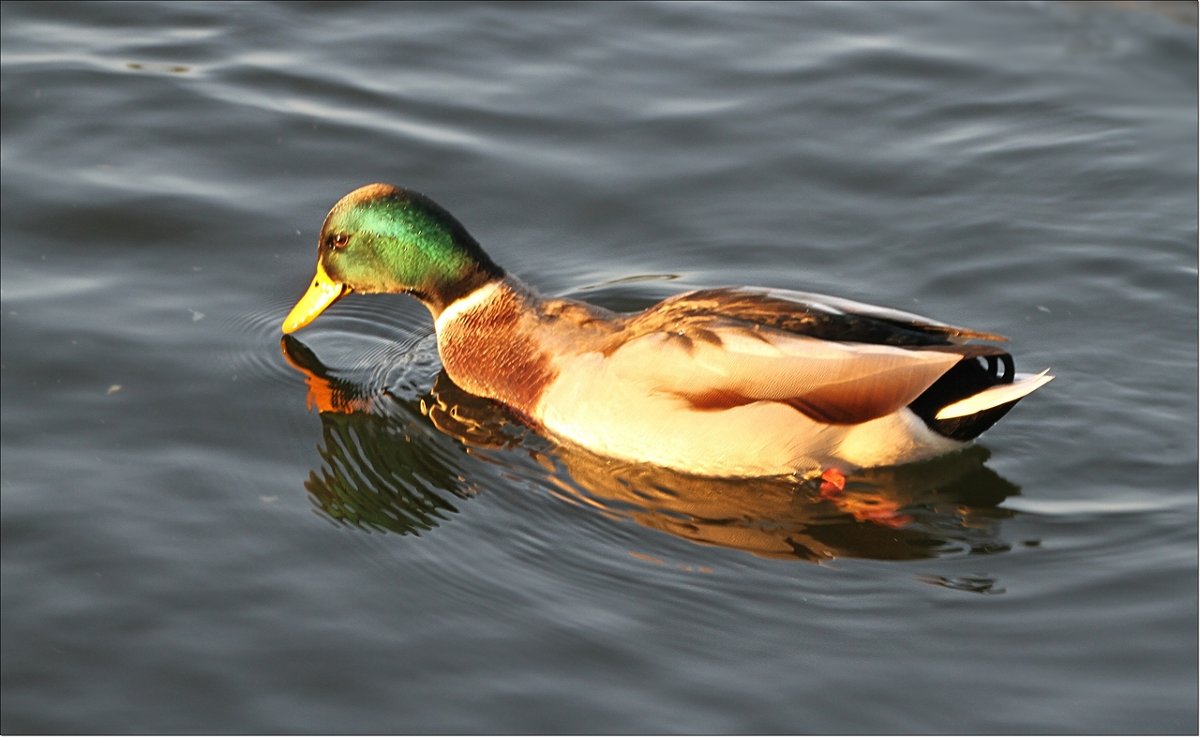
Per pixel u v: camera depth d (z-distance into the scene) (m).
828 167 16.72
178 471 12.45
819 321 12.07
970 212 16.00
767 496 12.22
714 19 19.09
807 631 10.82
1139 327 14.21
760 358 11.86
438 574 11.42
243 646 10.62
